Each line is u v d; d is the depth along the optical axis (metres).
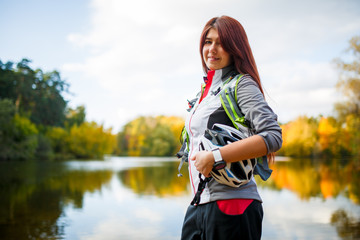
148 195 8.32
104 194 8.52
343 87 22.36
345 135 39.44
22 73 46.19
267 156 1.25
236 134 1.17
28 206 6.67
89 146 50.00
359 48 21.31
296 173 15.32
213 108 1.25
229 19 1.34
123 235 4.46
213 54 1.34
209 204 1.21
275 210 6.08
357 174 14.52
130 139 75.62
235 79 1.26
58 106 51.44
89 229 4.79
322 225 4.88
